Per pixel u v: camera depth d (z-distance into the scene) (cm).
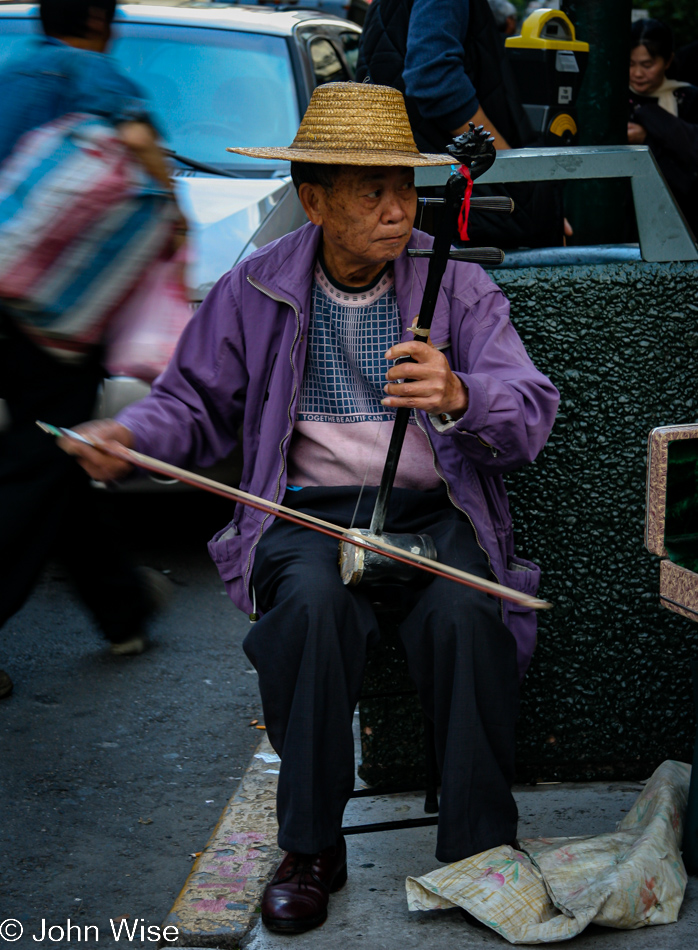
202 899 255
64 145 341
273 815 293
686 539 228
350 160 229
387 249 244
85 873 279
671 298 281
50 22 356
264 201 486
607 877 234
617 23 397
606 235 404
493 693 238
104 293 350
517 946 229
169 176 366
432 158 244
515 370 249
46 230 340
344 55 652
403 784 301
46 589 476
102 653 415
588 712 296
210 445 268
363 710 294
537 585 269
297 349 257
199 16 581
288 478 270
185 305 376
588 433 285
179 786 324
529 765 301
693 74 687
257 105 546
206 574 494
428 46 361
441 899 237
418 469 262
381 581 237
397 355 227
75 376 356
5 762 335
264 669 236
